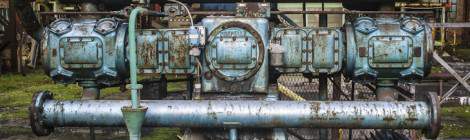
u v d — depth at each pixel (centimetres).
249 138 435
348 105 415
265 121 411
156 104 416
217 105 413
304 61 454
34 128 427
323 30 456
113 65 451
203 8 563
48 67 458
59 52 453
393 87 464
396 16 475
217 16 443
